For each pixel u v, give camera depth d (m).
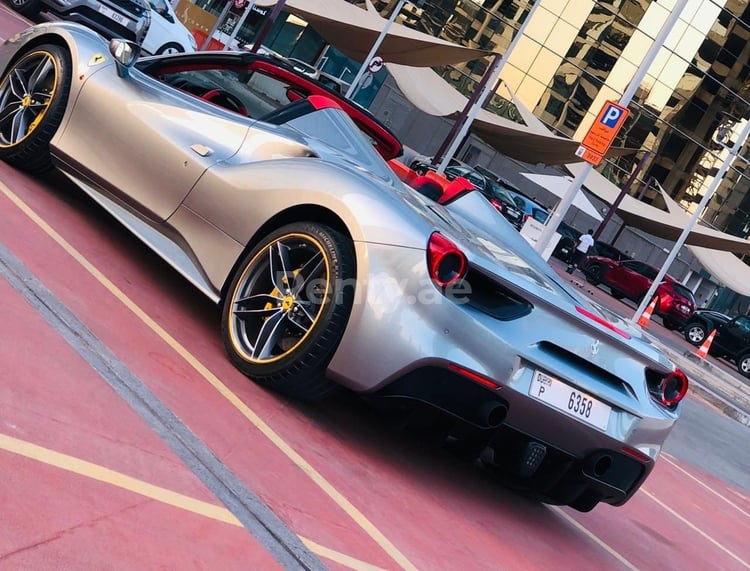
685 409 12.84
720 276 39.09
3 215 4.24
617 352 3.93
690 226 22.83
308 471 3.26
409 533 3.26
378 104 42.66
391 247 3.57
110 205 4.65
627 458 4.03
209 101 4.72
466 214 4.62
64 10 13.97
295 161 4.07
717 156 46.25
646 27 43.72
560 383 3.77
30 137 5.01
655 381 4.14
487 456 4.45
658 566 4.62
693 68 44.69
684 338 29.22
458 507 3.85
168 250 4.31
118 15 14.41
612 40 43.66
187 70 4.89
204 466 2.83
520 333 3.66
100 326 3.49
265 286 3.94
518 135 32.50
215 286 4.07
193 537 2.39
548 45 43.38
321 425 3.81
